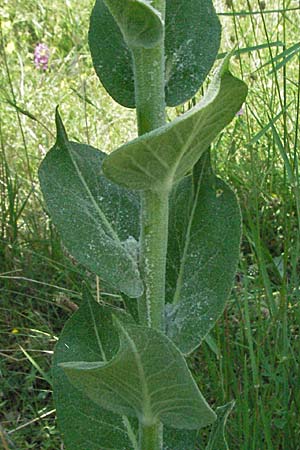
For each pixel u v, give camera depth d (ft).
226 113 1.51
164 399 1.60
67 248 1.69
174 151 1.52
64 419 1.89
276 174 3.43
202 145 1.56
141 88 1.60
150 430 1.69
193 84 1.70
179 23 1.71
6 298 3.14
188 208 1.80
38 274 3.24
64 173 1.77
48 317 3.01
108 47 1.73
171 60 1.71
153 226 1.65
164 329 1.72
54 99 4.67
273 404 2.34
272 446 2.24
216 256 1.76
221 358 2.37
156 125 1.61
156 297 1.69
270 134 3.50
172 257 1.80
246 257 3.19
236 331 2.77
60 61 5.17
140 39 1.55
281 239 3.17
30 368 2.89
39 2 5.98
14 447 2.39
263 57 4.09
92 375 1.57
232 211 1.76
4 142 3.84
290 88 3.90
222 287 1.74
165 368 1.53
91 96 4.60
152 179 1.59
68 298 3.05
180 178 1.62
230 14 2.54
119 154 1.50
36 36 5.90
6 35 5.63
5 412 2.75
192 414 1.61
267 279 2.47
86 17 5.72
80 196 1.77
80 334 1.90
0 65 4.96
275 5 4.50
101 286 3.06
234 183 3.42
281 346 2.56
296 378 2.45
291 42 4.34
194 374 2.60
